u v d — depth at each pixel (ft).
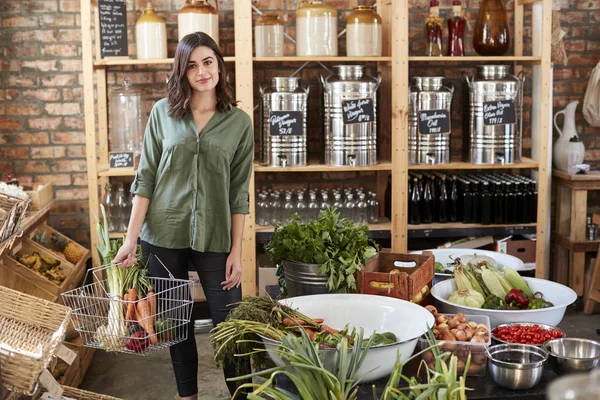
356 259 9.30
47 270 13.29
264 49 14.90
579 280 16.53
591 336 14.93
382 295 9.12
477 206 15.60
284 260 9.66
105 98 16.15
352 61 16.49
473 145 15.52
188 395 10.84
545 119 15.42
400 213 15.21
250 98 14.70
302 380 6.61
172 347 10.72
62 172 16.34
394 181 15.12
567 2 16.99
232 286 10.59
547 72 15.35
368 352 7.17
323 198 15.49
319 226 9.50
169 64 16.24
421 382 7.27
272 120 14.79
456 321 8.14
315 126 16.63
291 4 16.31
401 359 7.45
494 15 15.47
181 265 10.49
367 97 14.87
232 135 10.23
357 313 8.63
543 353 7.56
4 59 15.92
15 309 7.43
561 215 16.98
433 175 15.87
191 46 9.73
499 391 7.24
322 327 8.21
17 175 16.25
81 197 16.42
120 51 14.56
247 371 8.32
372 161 15.21
